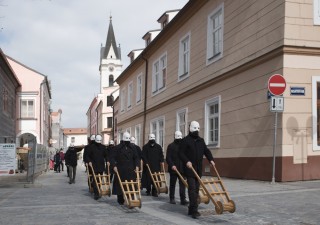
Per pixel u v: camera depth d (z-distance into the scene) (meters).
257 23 14.73
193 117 20.80
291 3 13.21
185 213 8.70
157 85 28.47
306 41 13.26
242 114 15.53
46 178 24.75
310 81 13.24
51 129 74.31
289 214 7.82
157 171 12.23
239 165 15.52
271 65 13.80
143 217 8.26
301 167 12.95
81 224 7.50
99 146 12.21
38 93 42.12
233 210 7.62
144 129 31.06
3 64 29.12
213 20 18.98
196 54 20.53
